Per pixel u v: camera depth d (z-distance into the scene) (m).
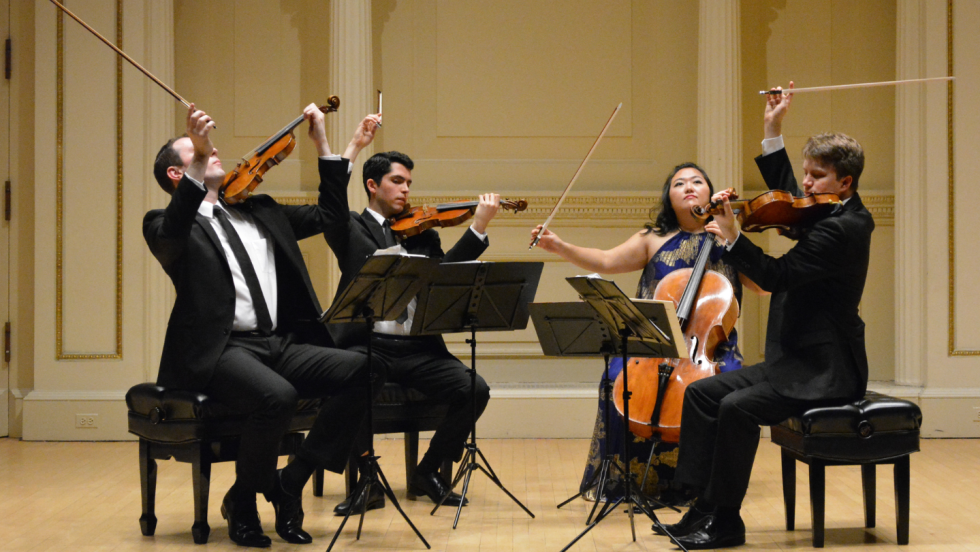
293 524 3.91
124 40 6.43
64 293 6.40
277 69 6.94
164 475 5.29
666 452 4.52
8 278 6.57
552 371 6.89
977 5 6.41
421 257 3.65
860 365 3.85
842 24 6.93
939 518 4.23
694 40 6.93
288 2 6.94
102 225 6.41
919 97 6.48
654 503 4.51
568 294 6.90
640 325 3.56
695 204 4.72
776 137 4.36
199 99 6.92
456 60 6.97
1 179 6.52
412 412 4.57
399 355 4.62
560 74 6.97
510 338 6.88
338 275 6.60
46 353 6.39
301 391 4.06
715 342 4.40
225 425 3.88
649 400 4.33
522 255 6.91
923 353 6.46
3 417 6.53
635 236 5.07
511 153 6.98
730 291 4.43
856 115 6.93
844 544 3.82
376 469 3.82
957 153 6.42
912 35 6.52
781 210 3.78
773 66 6.95
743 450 3.79
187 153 4.10
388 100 6.96
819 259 3.71
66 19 6.36
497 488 4.96
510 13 6.97
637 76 6.96
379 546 3.82
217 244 3.96
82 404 6.38
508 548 3.78
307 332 4.29
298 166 6.96
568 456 5.78
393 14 6.96
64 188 6.39
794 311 3.91
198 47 6.91
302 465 3.95
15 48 6.52
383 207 4.84
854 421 3.70
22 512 4.42
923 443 6.15
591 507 4.51
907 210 6.51
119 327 6.41
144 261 6.42
